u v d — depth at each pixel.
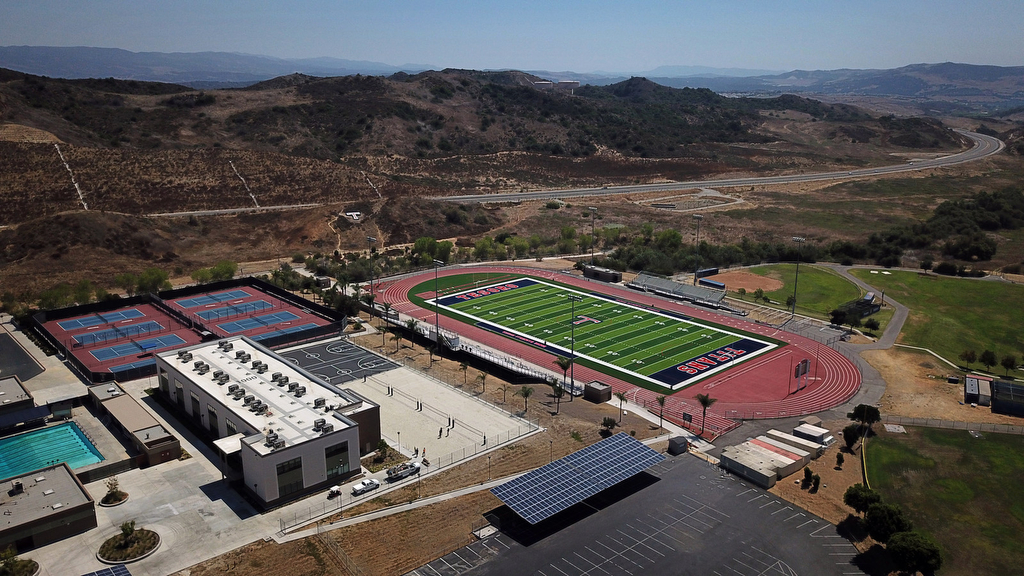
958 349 131.38
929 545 65.81
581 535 73.31
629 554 70.12
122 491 80.69
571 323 141.88
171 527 73.94
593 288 171.00
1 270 164.62
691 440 95.06
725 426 99.62
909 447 93.12
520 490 76.06
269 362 104.19
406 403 105.75
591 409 104.88
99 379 111.38
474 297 163.25
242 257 193.62
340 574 66.62
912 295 162.62
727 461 87.25
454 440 94.12
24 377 114.00
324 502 79.12
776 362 124.56
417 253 193.38
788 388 113.50
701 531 74.12
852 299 160.38
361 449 90.00
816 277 177.88
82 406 103.56
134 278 157.25
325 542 71.44
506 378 117.31
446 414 102.12
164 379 106.25
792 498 80.75
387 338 135.88
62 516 71.44
